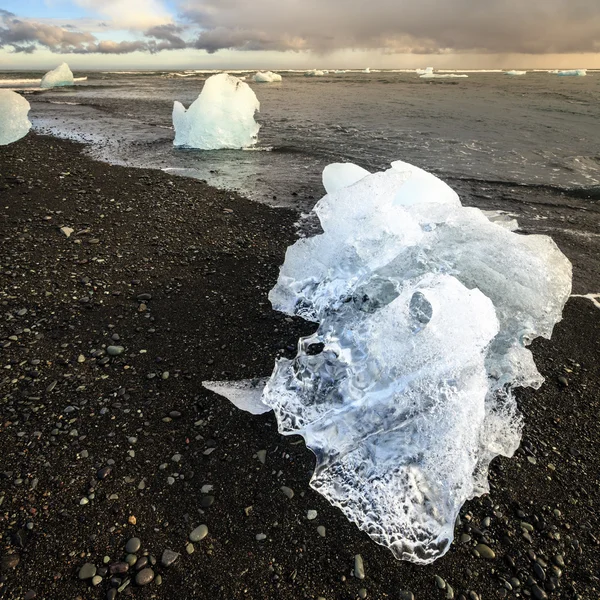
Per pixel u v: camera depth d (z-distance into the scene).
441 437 2.16
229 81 10.27
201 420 2.54
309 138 11.59
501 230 3.19
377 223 3.33
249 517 2.05
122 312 3.49
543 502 2.17
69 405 2.57
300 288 3.53
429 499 2.08
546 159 9.50
